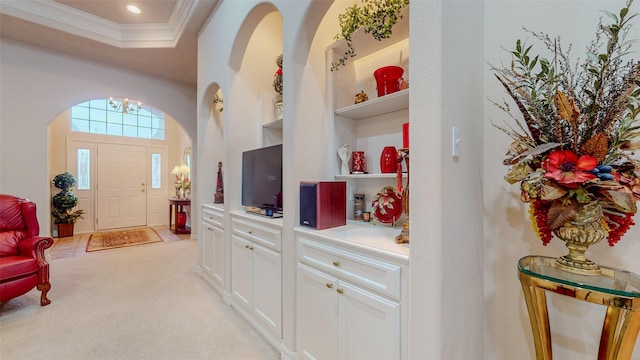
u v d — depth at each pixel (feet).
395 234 4.98
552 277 2.93
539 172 2.92
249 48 8.89
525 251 3.84
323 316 4.87
